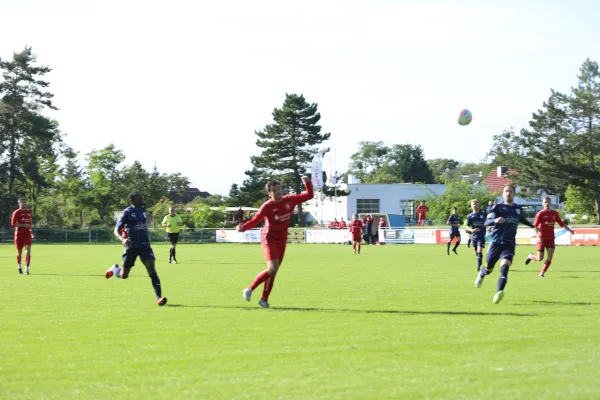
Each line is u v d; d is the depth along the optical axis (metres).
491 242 15.58
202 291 17.78
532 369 8.22
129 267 15.11
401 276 22.80
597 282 20.09
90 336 10.70
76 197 102.62
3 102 82.12
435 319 12.27
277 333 10.86
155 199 112.19
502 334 10.62
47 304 14.95
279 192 13.77
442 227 68.75
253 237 70.69
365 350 9.44
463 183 82.44
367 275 23.28
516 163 84.12
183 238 73.19
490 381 7.66
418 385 7.52
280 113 94.62
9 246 61.19
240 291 17.73
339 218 103.19
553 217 22.14
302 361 8.77
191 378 7.94
